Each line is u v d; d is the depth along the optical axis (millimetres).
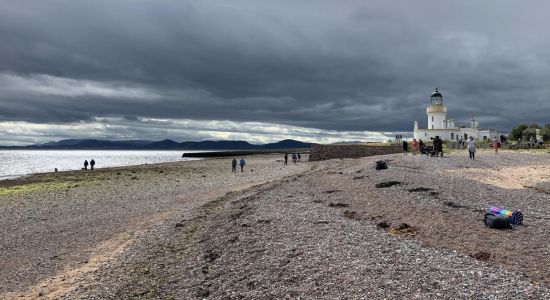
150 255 18484
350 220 20094
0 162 155000
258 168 74125
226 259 16219
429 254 14258
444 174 31578
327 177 36812
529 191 24781
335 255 14727
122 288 14734
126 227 24891
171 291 14000
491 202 21672
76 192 42094
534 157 44969
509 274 12203
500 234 16281
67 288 15227
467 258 13750
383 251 14820
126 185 48375
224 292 13156
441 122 103062
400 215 20094
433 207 21047
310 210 22766
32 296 14742
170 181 52688
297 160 95812
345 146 85250
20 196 39469
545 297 10586
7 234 24344
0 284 16203
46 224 26922
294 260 14711
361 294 11547
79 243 21719
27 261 19000
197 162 108750
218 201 32438
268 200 27188
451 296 10836
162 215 28203
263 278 13633
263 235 18422
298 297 11898
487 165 37375
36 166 126562
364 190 27547
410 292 11312
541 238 15570
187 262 16812
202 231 21766
